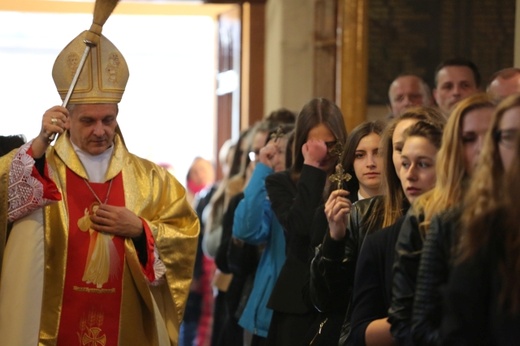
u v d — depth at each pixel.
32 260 6.10
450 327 4.08
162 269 6.33
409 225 4.54
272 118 9.43
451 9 11.61
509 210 3.98
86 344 6.17
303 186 6.55
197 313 12.58
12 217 6.05
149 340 6.33
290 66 13.65
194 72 22.98
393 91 8.94
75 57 6.37
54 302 6.16
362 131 6.07
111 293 6.23
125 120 23.03
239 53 14.60
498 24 11.53
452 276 4.09
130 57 22.77
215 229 10.04
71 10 16.88
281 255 7.53
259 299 7.51
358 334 4.73
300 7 13.65
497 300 3.99
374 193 6.04
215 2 14.51
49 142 6.01
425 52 11.67
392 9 11.70
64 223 6.22
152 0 14.80
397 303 4.49
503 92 7.15
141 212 6.41
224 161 12.81
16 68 22.38
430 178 4.80
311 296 5.78
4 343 6.06
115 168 6.41
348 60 11.74
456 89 8.33
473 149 4.37
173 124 23.08
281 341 6.65
